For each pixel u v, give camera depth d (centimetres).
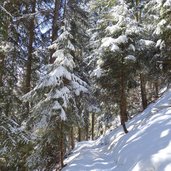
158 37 1866
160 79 2075
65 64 1408
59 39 1444
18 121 1469
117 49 1545
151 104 1967
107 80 1733
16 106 1480
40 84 1409
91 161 1375
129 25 1630
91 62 2156
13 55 1655
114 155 1368
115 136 1811
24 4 1714
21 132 1155
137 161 997
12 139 1123
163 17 1559
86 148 1995
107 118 2555
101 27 1934
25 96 1454
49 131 1425
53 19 1756
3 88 1405
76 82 1459
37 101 1501
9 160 1298
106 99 1858
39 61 1817
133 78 1777
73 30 1870
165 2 1482
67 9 1827
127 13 1684
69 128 1436
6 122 1145
